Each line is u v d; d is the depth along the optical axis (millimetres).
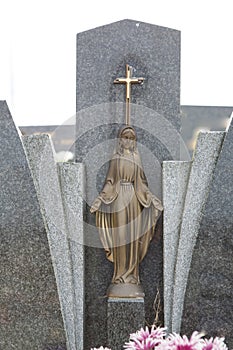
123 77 3932
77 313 3758
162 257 3850
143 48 3947
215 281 3703
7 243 3709
